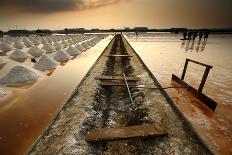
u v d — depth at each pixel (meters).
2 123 3.71
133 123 3.99
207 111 4.15
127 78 6.58
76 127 3.39
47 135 3.17
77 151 2.79
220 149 2.85
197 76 7.32
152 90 5.48
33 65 9.06
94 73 7.45
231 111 4.20
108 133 3.20
